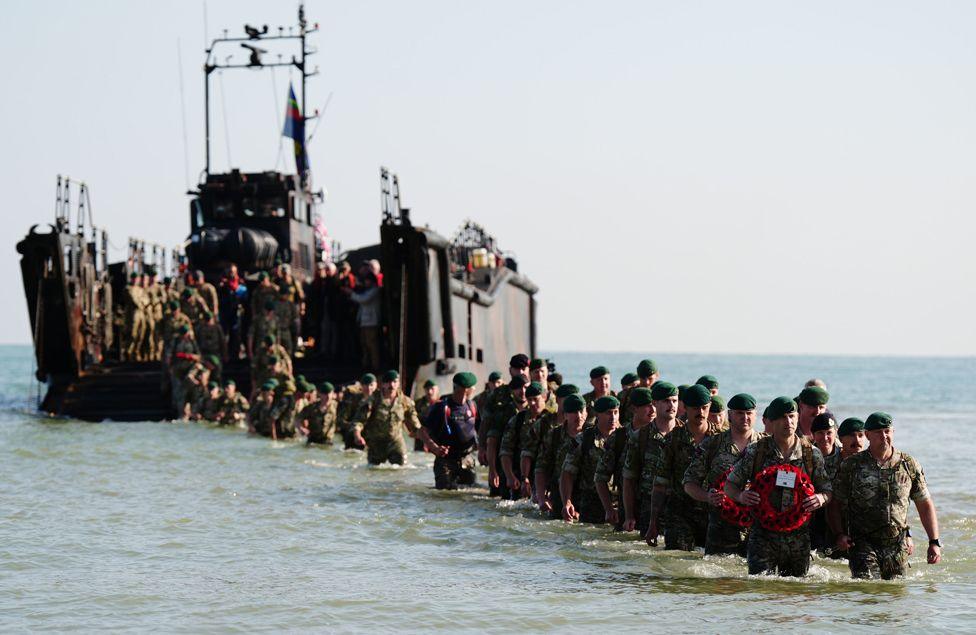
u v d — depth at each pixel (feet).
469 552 74.23
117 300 222.07
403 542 78.07
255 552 74.28
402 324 166.20
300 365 184.96
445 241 170.60
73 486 105.19
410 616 56.95
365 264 176.04
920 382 642.63
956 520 89.97
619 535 79.51
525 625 55.11
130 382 191.72
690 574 66.44
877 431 64.34
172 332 180.24
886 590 62.23
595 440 83.46
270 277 184.14
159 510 91.45
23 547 75.05
